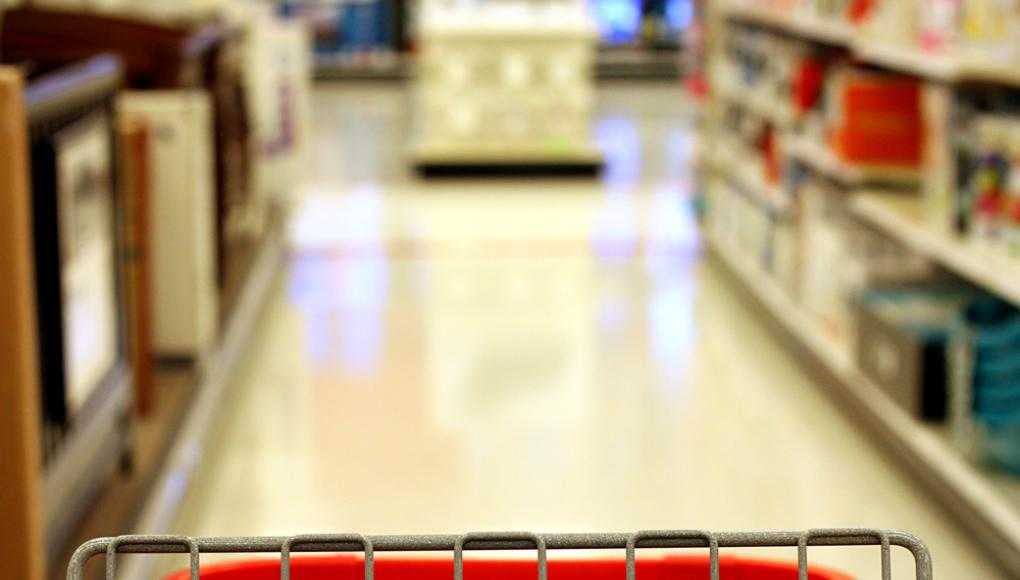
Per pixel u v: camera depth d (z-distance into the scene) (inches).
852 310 204.5
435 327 255.8
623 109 617.9
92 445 134.6
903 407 180.1
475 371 226.8
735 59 315.6
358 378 221.8
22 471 101.0
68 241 125.0
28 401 100.9
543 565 49.2
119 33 202.1
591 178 440.5
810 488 172.7
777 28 295.1
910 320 185.3
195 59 212.2
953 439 169.9
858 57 220.5
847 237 213.5
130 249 159.0
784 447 189.2
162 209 193.3
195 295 194.5
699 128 364.5
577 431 196.2
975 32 159.2
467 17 446.3
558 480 176.1
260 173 319.0
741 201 295.7
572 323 260.2
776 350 241.9
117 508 136.8
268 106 338.6
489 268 307.6
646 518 163.0
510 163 442.6
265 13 340.5
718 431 196.4
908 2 191.8
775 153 269.9
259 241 288.7
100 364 139.7
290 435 192.9
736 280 288.5
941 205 182.4
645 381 222.1
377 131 538.0
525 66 438.9
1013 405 157.3
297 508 165.5
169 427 168.4
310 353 236.7
